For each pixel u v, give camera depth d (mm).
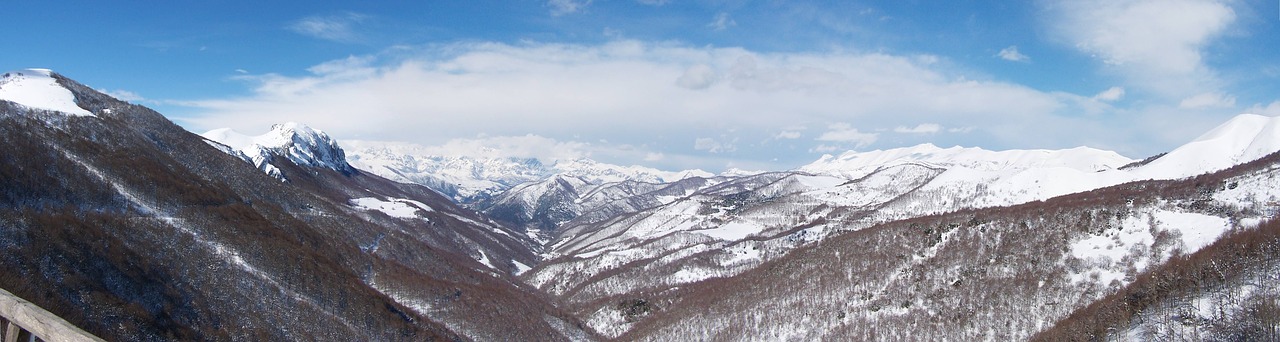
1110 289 184250
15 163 182000
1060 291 193250
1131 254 199000
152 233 183875
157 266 167250
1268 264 147625
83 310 129000
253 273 192375
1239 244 164125
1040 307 191125
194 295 164750
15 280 122125
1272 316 124438
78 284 135625
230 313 166875
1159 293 158250
